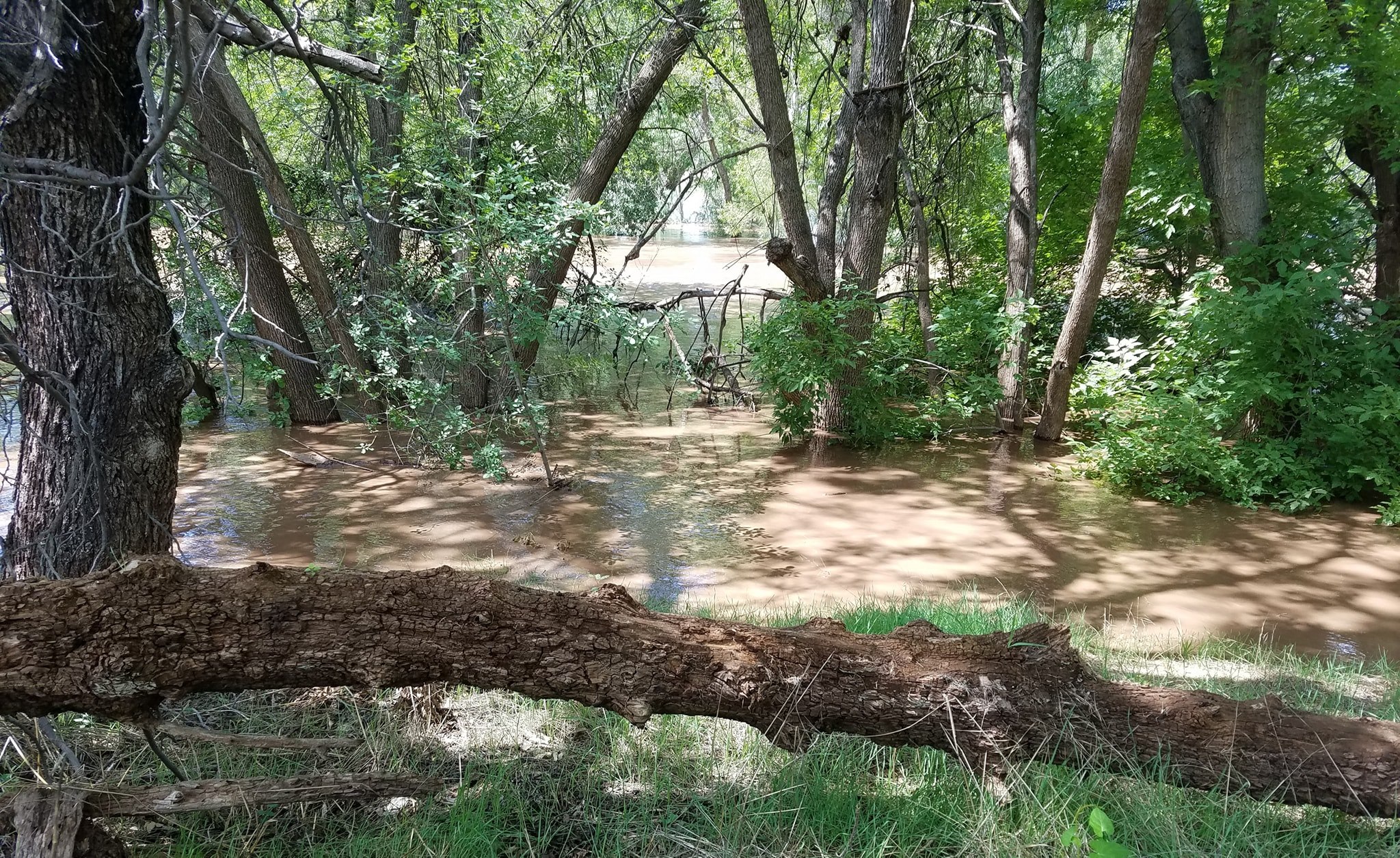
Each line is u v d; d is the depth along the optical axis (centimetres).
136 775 315
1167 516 866
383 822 295
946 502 909
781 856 277
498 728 360
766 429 1234
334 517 837
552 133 1408
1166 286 1337
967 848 275
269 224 1191
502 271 963
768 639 305
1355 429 873
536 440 1068
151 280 423
